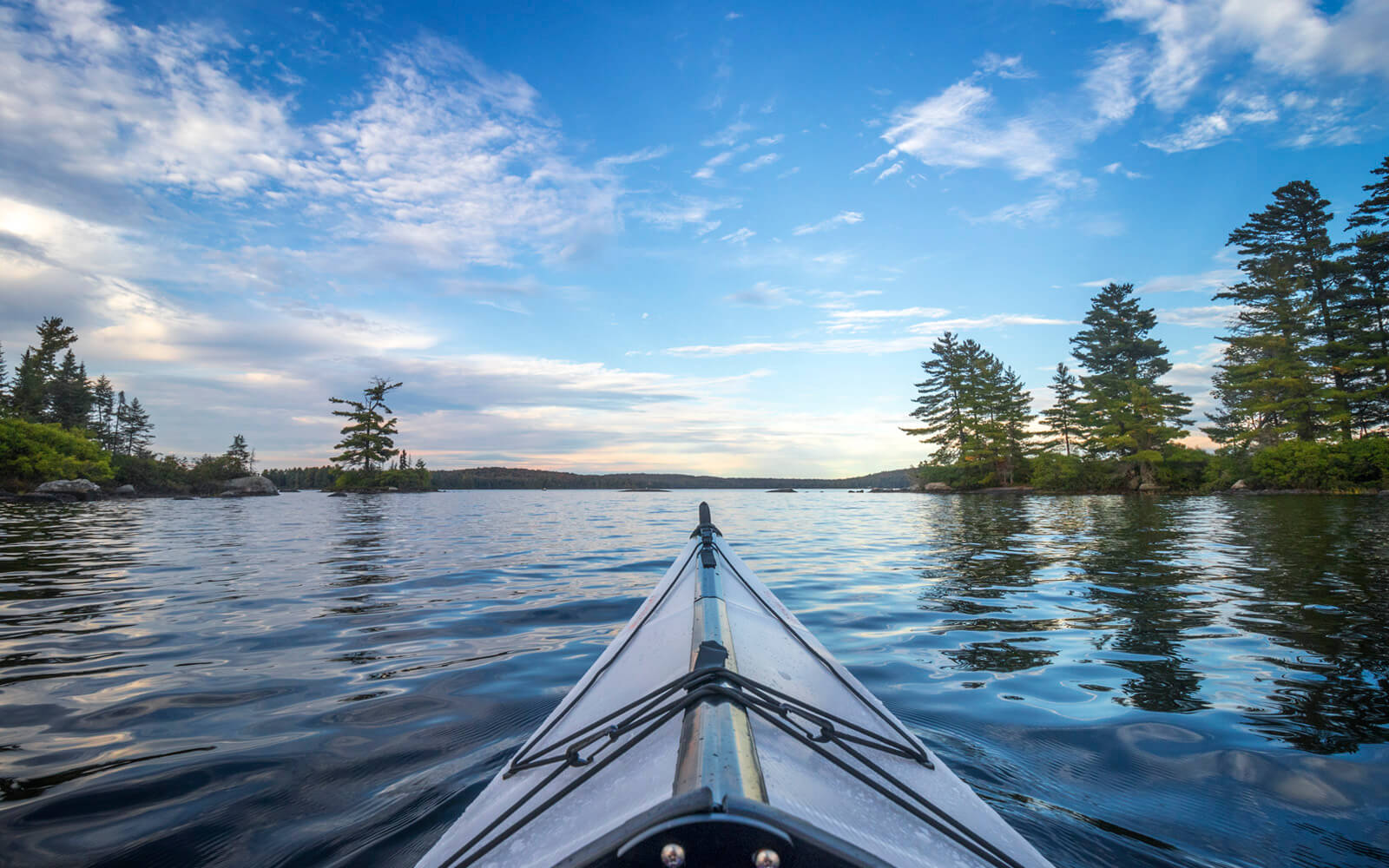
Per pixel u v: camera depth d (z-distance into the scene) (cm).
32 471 4284
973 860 175
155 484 5700
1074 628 620
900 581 919
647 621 364
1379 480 3058
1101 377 5031
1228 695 424
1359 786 300
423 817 270
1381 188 3731
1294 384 3781
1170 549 1219
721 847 116
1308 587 795
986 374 5569
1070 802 287
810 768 193
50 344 6838
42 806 281
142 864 238
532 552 1305
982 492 4919
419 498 5416
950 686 450
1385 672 466
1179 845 252
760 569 1057
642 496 6231
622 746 196
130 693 436
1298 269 4091
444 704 414
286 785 301
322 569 1050
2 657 525
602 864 119
